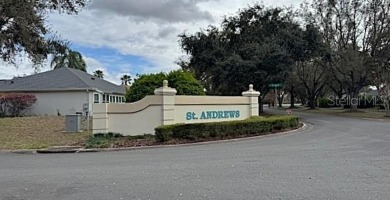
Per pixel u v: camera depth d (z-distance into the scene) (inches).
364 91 2432.3
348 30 1424.7
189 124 569.0
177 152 449.7
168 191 242.8
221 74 1190.3
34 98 1213.7
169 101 607.5
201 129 576.4
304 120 1116.5
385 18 1365.7
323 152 417.7
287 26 1259.8
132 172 314.0
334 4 1424.7
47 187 260.5
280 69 1153.4
